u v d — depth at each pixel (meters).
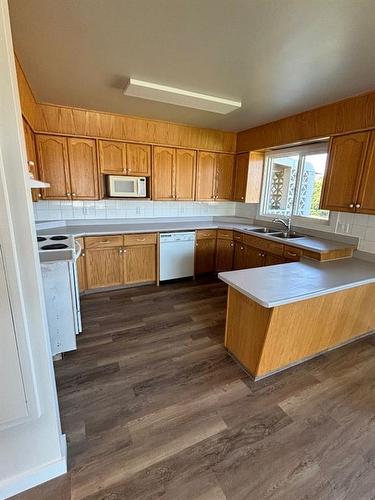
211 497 1.26
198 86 2.40
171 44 1.74
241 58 1.90
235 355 2.25
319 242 3.03
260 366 1.98
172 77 2.23
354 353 2.39
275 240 3.32
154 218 4.33
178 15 1.44
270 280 1.98
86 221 3.84
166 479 1.33
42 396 1.22
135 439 1.54
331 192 2.79
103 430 1.59
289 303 1.76
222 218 4.82
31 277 1.08
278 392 1.92
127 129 3.48
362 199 2.50
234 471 1.38
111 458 1.42
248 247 3.91
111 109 3.19
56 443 1.30
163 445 1.50
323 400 1.86
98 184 3.49
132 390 1.92
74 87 2.50
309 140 3.07
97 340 2.53
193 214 4.65
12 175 0.96
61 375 2.05
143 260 3.80
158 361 2.24
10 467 1.22
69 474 1.34
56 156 3.21
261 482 1.33
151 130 3.63
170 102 2.70
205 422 1.66
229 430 1.61
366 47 1.70
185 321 2.92
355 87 2.32
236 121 3.57
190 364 2.21
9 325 1.04
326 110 2.79
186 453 1.46
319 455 1.47
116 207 4.01
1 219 0.95
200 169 4.14
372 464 1.43
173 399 1.84
